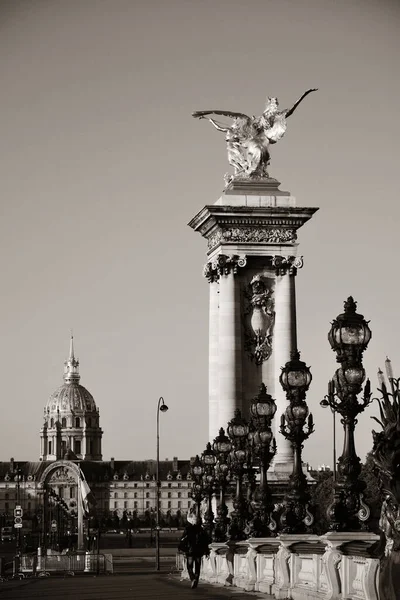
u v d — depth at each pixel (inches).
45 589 2431.1
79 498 6043.3
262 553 2026.3
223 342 4077.3
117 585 2541.8
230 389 4055.1
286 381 1784.0
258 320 4101.9
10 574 3848.4
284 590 1745.8
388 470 1076.5
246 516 2410.2
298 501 1781.5
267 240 4106.8
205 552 2316.7
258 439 2094.0
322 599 1515.7
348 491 1450.5
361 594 1359.5
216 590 2162.9
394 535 1076.5
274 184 4165.8
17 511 4183.1
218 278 4178.2
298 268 4104.3
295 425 1777.8
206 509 3617.1
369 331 1469.0
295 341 4109.3
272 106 4220.0
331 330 1480.1
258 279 4106.8
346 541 1417.3
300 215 4097.0
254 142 4195.4
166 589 2268.7
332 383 1483.8
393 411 1093.8
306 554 1689.2
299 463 1788.9
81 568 4170.8
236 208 4069.9
